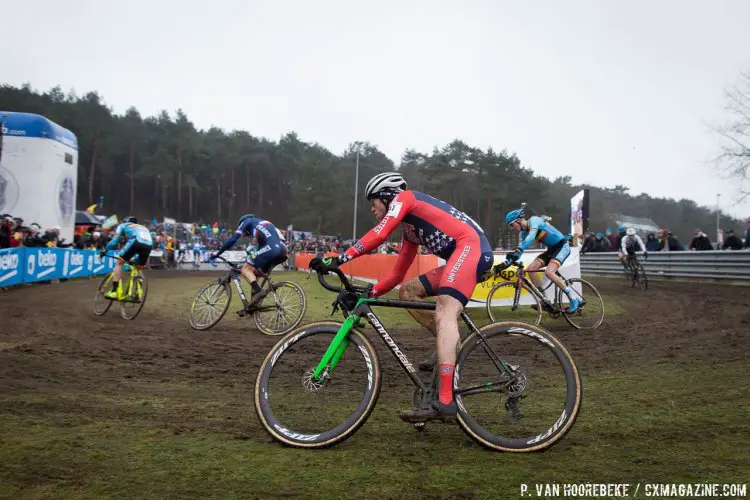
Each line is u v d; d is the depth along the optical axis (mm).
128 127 66875
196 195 73688
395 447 2758
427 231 3000
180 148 67875
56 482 2223
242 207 80812
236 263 7227
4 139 14367
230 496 2123
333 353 2961
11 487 2164
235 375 4570
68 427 2992
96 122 61188
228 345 6090
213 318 7227
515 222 7574
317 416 3115
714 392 3783
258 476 2336
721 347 5562
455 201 54656
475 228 3029
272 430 2783
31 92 57906
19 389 3828
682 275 15914
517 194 51031
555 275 7406
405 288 3332
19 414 3217
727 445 2723
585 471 2420
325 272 2928
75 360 4980
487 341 2924
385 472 2402
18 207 14477
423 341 6223
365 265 14961
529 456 2635
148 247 8133
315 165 57062
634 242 13523
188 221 74000
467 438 2926
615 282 16109
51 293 11227
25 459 2473
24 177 14508
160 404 3559
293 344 2963
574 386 2746
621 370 4699
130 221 8117
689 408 3416
